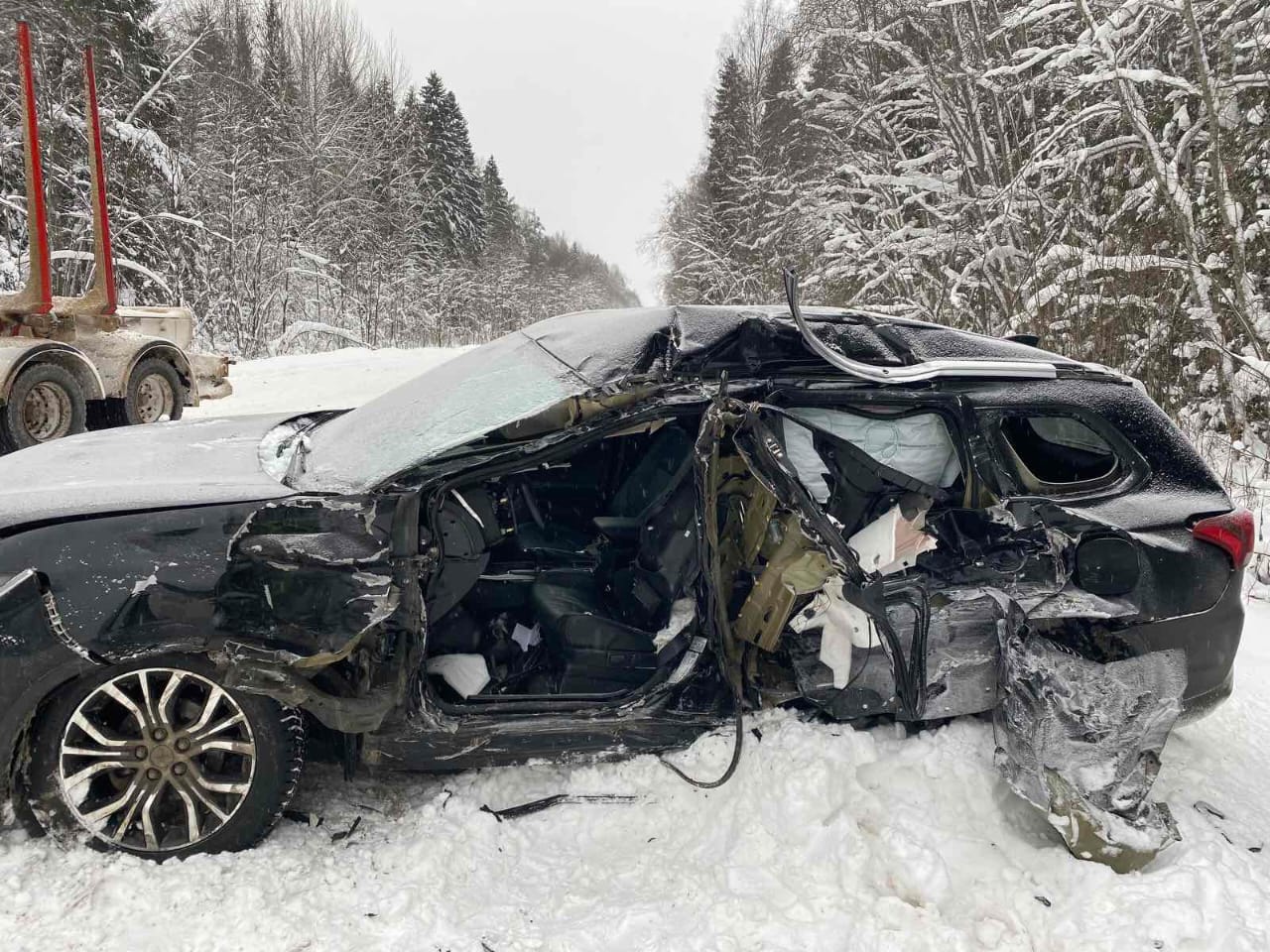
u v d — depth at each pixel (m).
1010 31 12.62
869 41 14.51
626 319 3.26
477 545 2.96
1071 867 2.52
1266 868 2.63
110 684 2.41
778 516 2.93
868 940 2.23
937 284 13.09
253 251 25.05
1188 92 8.73
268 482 2.78
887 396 2.98
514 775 2.92
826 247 15.12
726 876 2.46
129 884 2.33
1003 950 2.25
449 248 46.84
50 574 2.35
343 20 34.31
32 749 2.41
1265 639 4.71
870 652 2.86
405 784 2.93
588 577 3.49
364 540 2.50
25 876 2.31
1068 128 9.67
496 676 3.11
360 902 2.35
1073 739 2.67
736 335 2.98
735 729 2.88
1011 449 3.07
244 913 2.26
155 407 9.50
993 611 2.87
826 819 2.61
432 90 50.97
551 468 3.93
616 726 2.78
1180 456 3.19
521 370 3.26
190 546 2.43
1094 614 2.78
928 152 15.51
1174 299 9.15
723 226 30.25
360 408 3.76
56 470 3.01
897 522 2.97
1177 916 2.28
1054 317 10.14
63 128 18.81
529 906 2.39
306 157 28.92
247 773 2.51
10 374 7.49
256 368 15.18
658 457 3.42
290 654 2.39
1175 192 8.78
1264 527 6.21
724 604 2.87
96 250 8.82
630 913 2.31
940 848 2.55
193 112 25.06
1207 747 3.46
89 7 19.61
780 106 25.80
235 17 30.05
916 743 2.88
